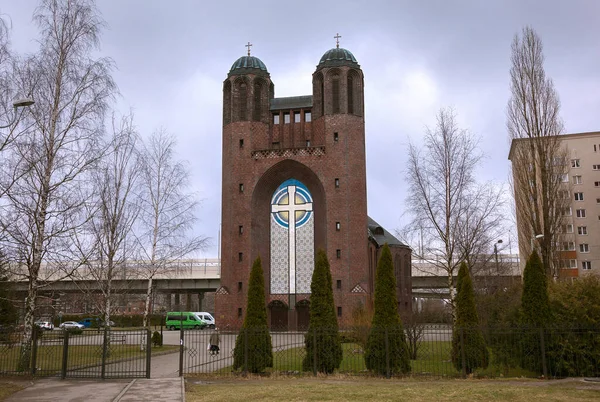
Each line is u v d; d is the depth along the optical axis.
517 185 41.94
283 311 58.19
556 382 19.98
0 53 23.59
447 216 34.75
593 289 22.23
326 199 57.31
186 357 32.56
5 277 32.06
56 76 25.77
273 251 59.41
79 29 26.61
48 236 24.77
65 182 26.14
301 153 58.69
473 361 22.33
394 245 80.25
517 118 42.12
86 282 37.34
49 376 21.98
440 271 82.00
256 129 60.50
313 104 60.91
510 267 63.47
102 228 33.22
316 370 22.83
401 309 78.94
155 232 40.81
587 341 21.11
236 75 61.31
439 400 16.25
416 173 36.00
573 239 77.69
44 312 43.34
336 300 54.84
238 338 23.95
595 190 78.44
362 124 59.66
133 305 105.12
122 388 18.86
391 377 21.91
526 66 42.53
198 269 83.56
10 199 24.25
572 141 80.44
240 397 17.00
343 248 55.88
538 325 22.02
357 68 60.59
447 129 35.84
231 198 58.97
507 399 16.36
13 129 23.27
